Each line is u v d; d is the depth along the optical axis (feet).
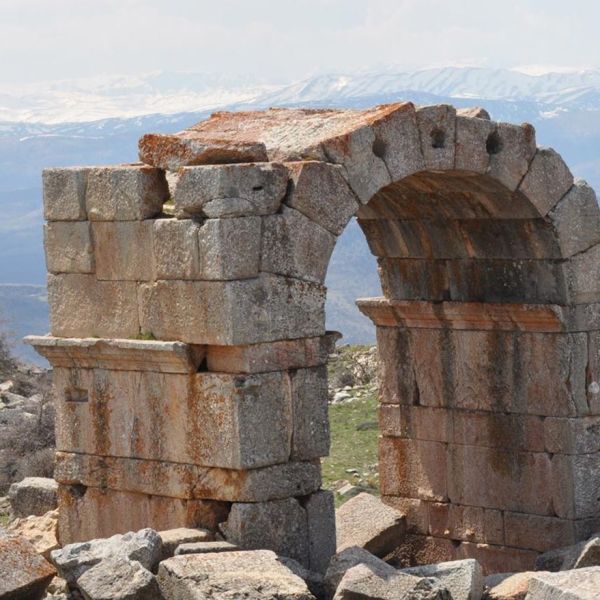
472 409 119.44
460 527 120.67
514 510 117.08
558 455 113.91
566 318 112.57
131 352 96.27
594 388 114.11
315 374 94.79
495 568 118.32
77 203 100.37
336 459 162.30
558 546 114.01
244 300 90.53
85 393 101.96
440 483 122.01
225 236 89.92
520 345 115.85
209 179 90.68
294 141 97.91
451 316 118.83
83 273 100.78
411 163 100.01
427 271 120.26
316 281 94.22
